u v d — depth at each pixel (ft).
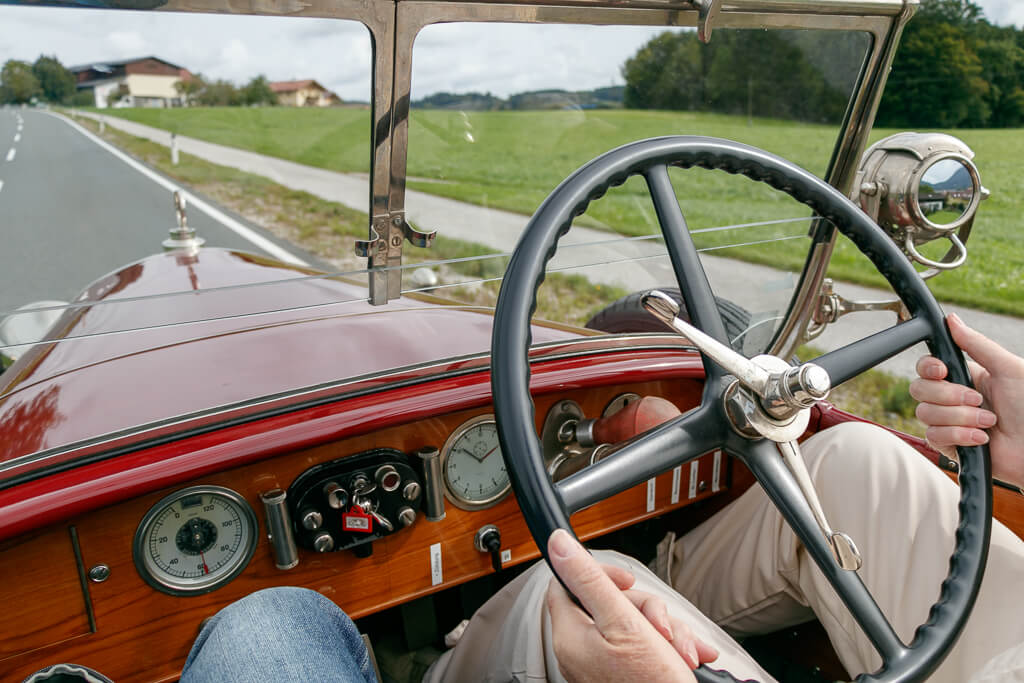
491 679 3.15
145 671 3.30
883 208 4.10
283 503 3.28
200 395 3.41
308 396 3.43
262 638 2.39
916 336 3.17
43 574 2.95
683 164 3.08
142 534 3.06
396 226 3.47
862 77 3.93
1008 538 3.44
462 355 3.82
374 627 4.75
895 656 2.67
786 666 4.48
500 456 3.87
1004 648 3.14
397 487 3.54
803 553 3.89
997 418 3.08
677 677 1.87
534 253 2.64
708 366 2.89
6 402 3.41
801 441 4.72
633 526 5.24
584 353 4.11
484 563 4.09
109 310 3.33
